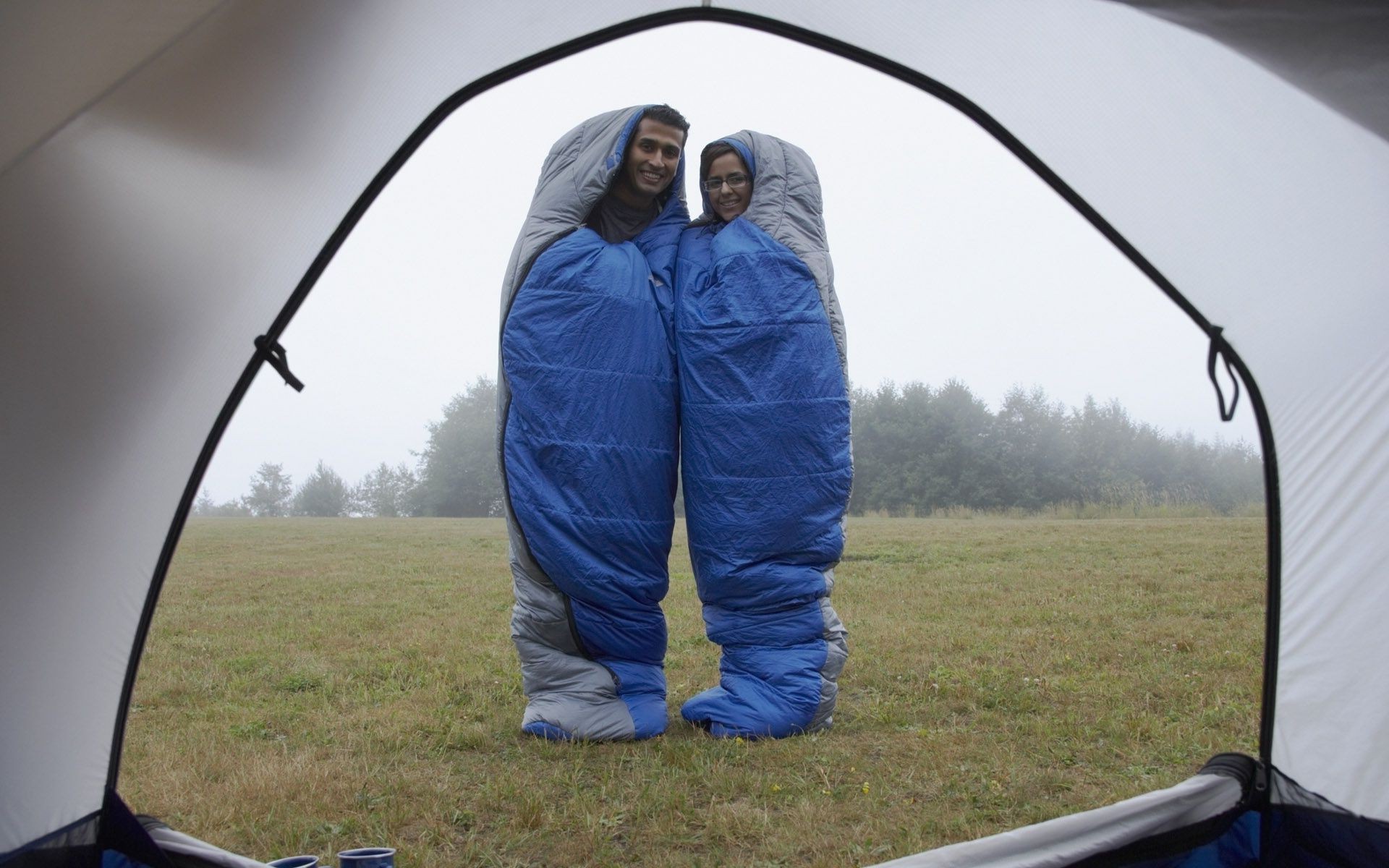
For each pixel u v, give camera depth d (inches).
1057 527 784.9
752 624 191.5
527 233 195.6
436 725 192.2
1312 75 101.7
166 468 113.5
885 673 231.3
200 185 104.3
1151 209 121.6
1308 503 122.3
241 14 94.8
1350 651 118.0
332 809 146.0
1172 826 116.0
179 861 111.9
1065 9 108.3
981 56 117.3
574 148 196.7
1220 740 173.5
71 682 106.8
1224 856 119.3
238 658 265.3
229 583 451.5
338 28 102.4
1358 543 118.0
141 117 97.3
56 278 98.5
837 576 422.9
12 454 98.1
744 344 190.4
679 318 195.8
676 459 198.2
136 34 90.0
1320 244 113.0
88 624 108.1
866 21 118.0
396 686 228.2
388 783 157.0
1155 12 103.3
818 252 200.1
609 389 189.2
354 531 971.3
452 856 129.3
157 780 159.9
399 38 107.3
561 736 183.5
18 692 101.1
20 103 89.0
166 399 110.4
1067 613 309.7
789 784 155.2
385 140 114.0
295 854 128.6
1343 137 105.6
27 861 99.7
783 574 190.4
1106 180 122.1
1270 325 121.0
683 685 230.7
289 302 116.3
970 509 1688.0
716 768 162.2
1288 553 125.0
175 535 117.3
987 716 193.5
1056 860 110.0
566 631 188.4
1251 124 109.3
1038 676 223.6
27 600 101.0
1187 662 236.2
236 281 111.0
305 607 366.3
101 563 108.5
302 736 185.9
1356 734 116.3
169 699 220.8
